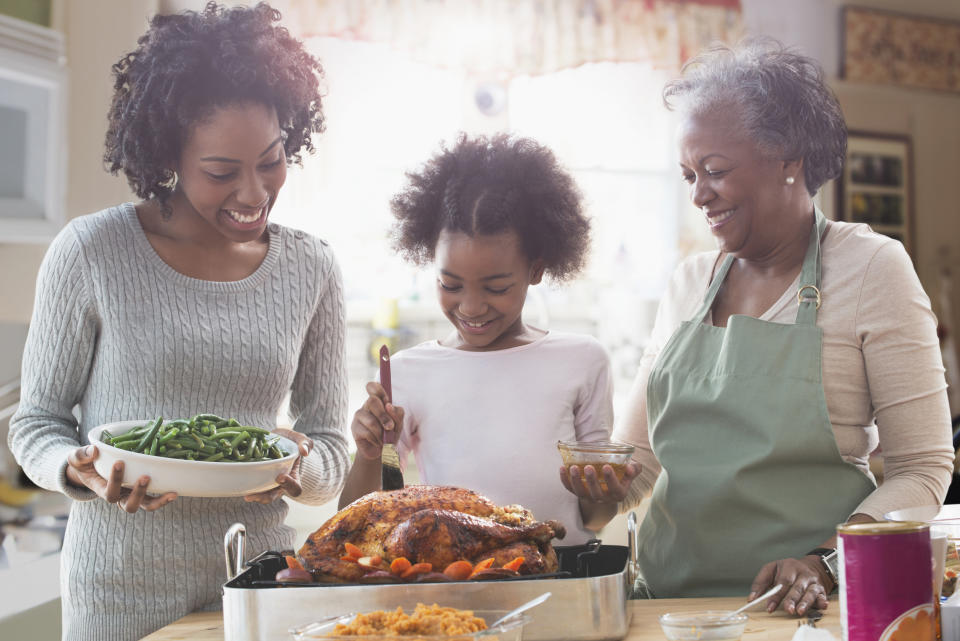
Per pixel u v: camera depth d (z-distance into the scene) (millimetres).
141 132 1429
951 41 4473
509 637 992
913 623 949
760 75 1445
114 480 1280
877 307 1422
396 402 1609
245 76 1365
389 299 3771
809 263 1484
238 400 1525
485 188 1521
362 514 1198
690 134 1468
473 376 1600
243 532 1265
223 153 1373
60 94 2682
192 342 1473
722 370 1481
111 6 3016
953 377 4289
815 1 4250
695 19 3988
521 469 1538
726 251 1521
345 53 3791
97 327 1481
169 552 1456
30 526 2455
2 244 2820
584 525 1584
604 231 4145
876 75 4320
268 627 1081
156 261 1488
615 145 4129
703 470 1473
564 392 1589
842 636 987
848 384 1441
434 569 1156
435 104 3912
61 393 1482
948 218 4488
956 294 4461
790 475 1436
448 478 1553
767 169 1445
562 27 3820
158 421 1334
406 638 950
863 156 4273
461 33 3701
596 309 4109
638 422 1678
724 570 1464
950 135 4500
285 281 1580
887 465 1436
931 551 999
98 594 1446
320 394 1667
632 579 1253
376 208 3867
